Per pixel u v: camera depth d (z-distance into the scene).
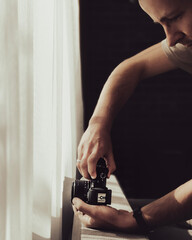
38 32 1.07
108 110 1.36
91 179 1.19
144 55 1.50
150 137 3.91
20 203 0.87
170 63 1.47
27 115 0.87
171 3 1.06
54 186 1.29
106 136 1.25
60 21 1.31
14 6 0.75
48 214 1.10
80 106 2.51
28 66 0.87
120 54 3.88
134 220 1.13
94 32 3.85
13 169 0.76
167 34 1.14
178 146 3.91
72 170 1.92
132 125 3.90
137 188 3.81
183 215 1.13
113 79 1.43
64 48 1.92
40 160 1.08
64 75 1.89
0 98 0.71
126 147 3.89
